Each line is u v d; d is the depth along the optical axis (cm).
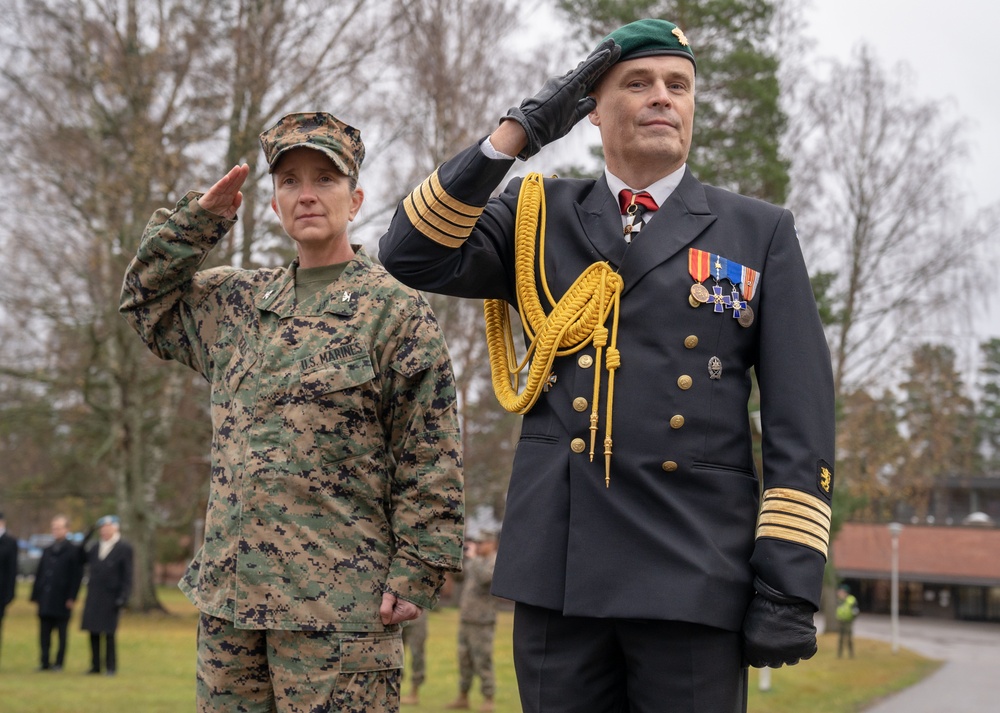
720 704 213
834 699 1296
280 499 286
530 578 224
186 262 309
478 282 247
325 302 302
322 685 281
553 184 254
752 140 1798
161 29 1750
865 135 2781
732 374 229
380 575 293
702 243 233
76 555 1241
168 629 1969
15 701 869
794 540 211
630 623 218
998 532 4569
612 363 224
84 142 1933
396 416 302
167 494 2747
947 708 1277
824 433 221
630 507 219
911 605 4962
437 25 1792
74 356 2375
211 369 316
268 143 305
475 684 1240
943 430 3212
